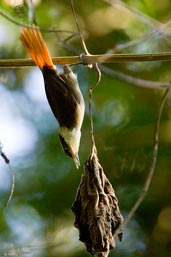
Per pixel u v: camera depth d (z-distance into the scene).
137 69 13.66
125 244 12.93
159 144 13.16
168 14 13.14
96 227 7.97
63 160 13.38
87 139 13.25
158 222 13.05
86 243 8.05
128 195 13.12
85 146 13.23
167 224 13.02
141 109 13.33
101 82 13.37
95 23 13.45
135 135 13.25
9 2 10.89
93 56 8.54
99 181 8.11
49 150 13.44
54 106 9.07
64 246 12.48
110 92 13.38
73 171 13.25
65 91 8.98
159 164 13.10
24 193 13.30
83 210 8.08
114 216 8.06
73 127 9.17
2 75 13.34
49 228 13.01
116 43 13.43
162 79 13.66
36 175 13.37
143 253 12.91
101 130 13.30
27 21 10.57
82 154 13.18
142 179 13.16
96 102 13.38
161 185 13.10
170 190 13.08
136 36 13.32
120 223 8.05
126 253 12.89
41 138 13.55
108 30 13.44
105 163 13.19
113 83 13.34
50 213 13.16
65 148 9.38
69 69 9.11
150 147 13.19
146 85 9.69
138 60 8.60
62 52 13.12
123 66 13.62
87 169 8.16
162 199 13.10
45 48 8.76
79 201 8.14
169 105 13.21
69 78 9.05
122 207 13.07
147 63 13.69
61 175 13.30
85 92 13.37
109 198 8.10
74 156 9.33
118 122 13.35
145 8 13.12
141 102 13.34
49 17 13.14
